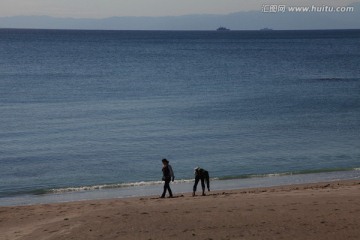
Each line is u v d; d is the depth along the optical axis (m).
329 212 41.38
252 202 46.22
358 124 119.69
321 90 186.25
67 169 80.31
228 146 96.44
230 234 36.31
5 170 79.44
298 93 177.88
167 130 111.88
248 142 99.88
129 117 128.50
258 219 39.75
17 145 97.06
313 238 35.41
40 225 41.34
